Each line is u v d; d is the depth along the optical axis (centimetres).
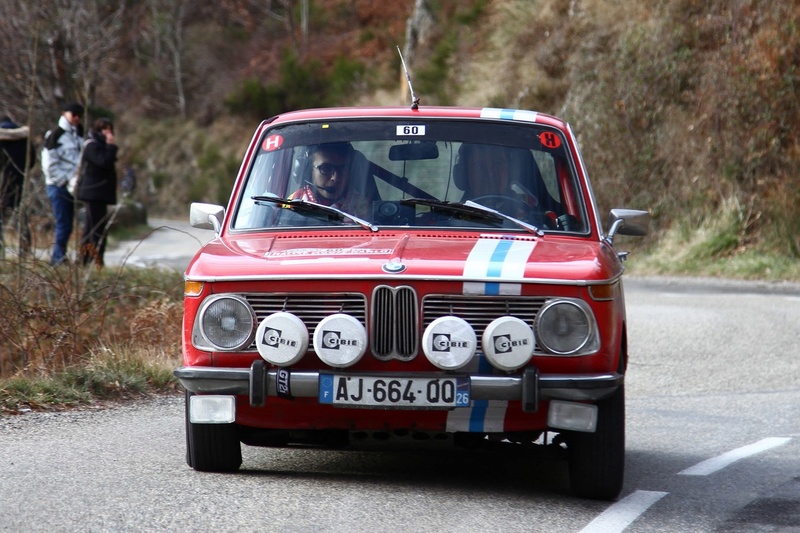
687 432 1903
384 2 15900
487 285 1280
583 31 7262
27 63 5803
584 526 1227
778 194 5312
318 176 1552
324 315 1299
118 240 7681
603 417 1333
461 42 9544
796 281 4738
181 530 1147
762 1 5856
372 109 1630
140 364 2233
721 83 5744
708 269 5216
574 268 1307
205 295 1323
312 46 15962
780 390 2366
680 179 5909
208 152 15650
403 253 1345
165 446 1628
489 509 1291
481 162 1545
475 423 1295
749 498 1405
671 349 2942
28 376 2188
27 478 1372
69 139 3634
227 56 17025
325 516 1223
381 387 1263
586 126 6562
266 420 1339
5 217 3488
